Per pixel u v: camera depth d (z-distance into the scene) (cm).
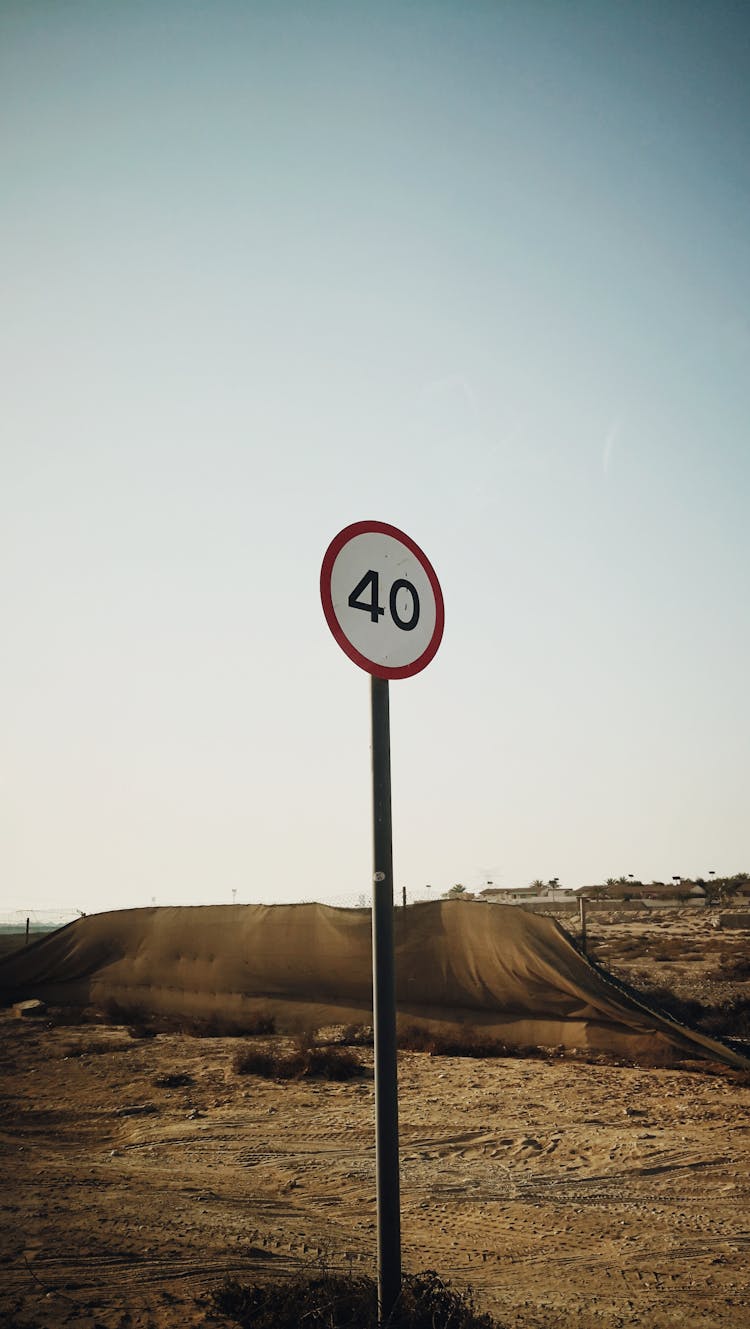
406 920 1794
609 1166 931
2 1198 775
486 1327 491
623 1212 782
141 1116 1200
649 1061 1499
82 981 2167
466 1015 1711
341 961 1847
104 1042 1828
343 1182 877
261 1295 513
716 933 6269
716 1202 809
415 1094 1319
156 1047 1770
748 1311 562
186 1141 1052
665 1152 973
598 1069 1462
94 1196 795
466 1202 818
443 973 1741
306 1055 1530
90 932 2192
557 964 1630
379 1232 441
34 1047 1786
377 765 457
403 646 484
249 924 1978
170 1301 521
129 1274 572
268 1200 809
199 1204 782
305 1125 1130
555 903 9488
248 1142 1047
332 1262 623
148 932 2114
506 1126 1114
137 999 2070
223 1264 598
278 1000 1909
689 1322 543
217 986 1977
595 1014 1606
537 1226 745
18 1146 1032
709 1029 1888
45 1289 538
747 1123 1101
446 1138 1064
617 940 5828
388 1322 432
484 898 10025
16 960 2239
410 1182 887
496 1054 1605
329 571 459
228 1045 1769
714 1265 650
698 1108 1184
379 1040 444
